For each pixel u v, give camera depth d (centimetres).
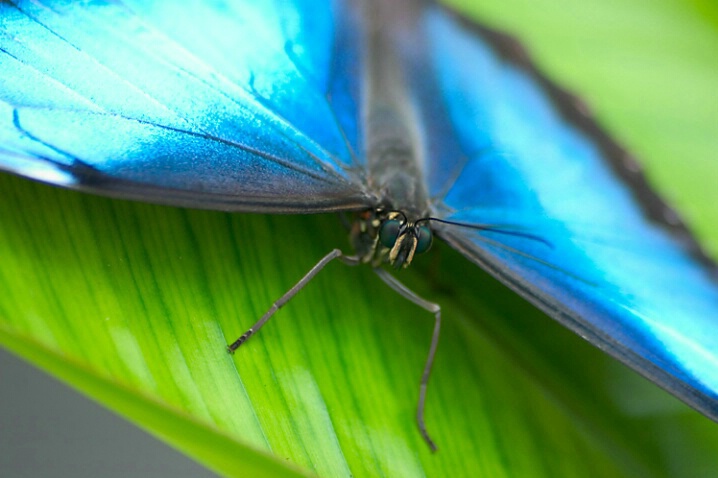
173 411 19
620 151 21
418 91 21
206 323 19
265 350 19
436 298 21
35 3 19
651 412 20
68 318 19
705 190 21
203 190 19
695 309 20
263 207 19
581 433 20
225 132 19
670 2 22
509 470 20
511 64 22
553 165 21
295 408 19
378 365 20
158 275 19
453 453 19
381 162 21
